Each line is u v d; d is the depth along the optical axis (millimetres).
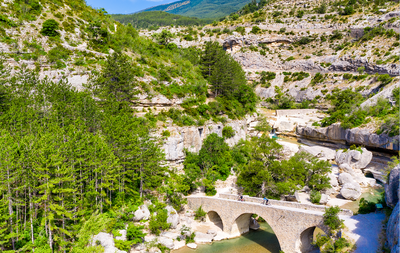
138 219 50812
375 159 85938
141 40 109250
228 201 53188
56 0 95188
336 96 137875
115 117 60000
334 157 95000
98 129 59031
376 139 82375
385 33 154500
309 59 174250
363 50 154125
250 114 115625
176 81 90750
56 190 39156
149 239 47875
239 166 76812
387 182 47188
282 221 45156
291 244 44031
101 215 45531
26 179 38500
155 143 66312
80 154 44219
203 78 107188
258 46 197750
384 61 139250
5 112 53531
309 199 65875
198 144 79688
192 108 85000
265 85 174125
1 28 74312
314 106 146125
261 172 61438
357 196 66750
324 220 40312
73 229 41969
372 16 178875
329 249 38531
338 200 66625
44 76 70500
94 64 79562
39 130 46938
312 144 112375
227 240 51688
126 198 54156
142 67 87375
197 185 65875
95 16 102125
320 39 185875
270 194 61750
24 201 39375
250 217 56906
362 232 40250
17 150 39594
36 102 57219
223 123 89688
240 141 91375
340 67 158125
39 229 40406
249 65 191625
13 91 59469
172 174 65125
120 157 53688
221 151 79375
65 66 74438
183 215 58062
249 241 51375
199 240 50719
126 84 72938
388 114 88188
